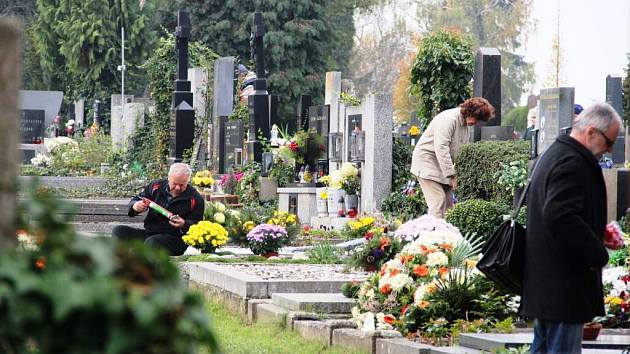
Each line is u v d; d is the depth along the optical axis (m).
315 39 66.06
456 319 10.30
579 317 6.89
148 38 69.88
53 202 3.78
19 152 3.87
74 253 3.60
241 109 35.81
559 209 6.77
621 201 18.84
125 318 3.51
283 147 29.67
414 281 10.88
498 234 7.30
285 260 16.27
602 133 6.88
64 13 71.12
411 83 27.19
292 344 10.41
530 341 8.70
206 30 66.69
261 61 33.22
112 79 70.19
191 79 38.53
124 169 38.53
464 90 26.83
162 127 39.28
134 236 14.91
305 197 28.12
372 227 19.17
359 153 26.67
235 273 13.76
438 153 18.25
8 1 80.06
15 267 3.51
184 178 15.02
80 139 44.16
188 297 3.60
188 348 3.57
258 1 65.75
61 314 3.41
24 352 3.53
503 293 10.43
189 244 16.72
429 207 18.83
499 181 19.73
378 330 10.10
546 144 20.67
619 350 8.94
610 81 30.66
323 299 11.77
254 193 30.06
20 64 3.89
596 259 6.79
